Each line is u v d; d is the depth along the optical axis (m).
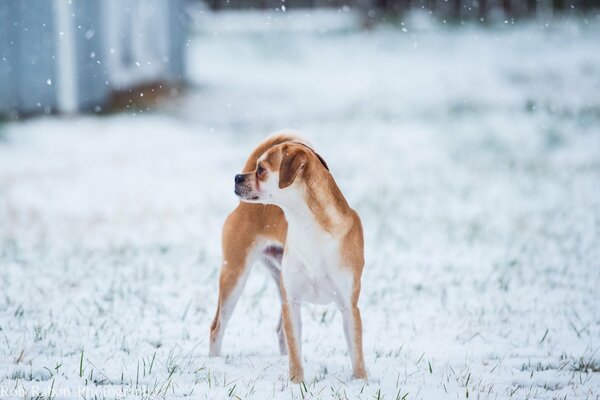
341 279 6.41
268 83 34.75
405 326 8.51
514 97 29.69
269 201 6.36
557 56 36.59
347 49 41.72
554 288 9.95
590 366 7.14
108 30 26.97
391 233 13.12
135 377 6.61
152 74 30.53
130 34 29.66
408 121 26.31
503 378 6.76
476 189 16.97
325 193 6.32
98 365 6.93
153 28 31.23
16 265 10.97
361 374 6.58
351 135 24.20
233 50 42.56
